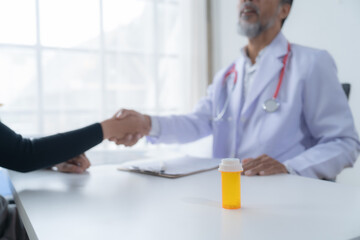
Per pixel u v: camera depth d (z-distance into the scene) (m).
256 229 0.47
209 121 1.58
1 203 0.81
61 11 2.86
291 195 0.66
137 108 3.20
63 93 2.91
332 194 0.67
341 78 2.14
